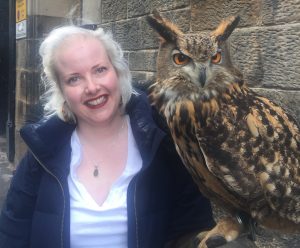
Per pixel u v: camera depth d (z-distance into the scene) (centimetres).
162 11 153
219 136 72
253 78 119
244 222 79
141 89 88
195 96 74
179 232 80
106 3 192
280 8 110
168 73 77
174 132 76
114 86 73
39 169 78
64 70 73
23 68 249
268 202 74
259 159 72
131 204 73
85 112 73
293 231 82
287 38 109
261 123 74
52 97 78
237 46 123
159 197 75
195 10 137
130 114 77
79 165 76
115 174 76
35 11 229
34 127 75
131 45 175
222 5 127
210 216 83
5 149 302
